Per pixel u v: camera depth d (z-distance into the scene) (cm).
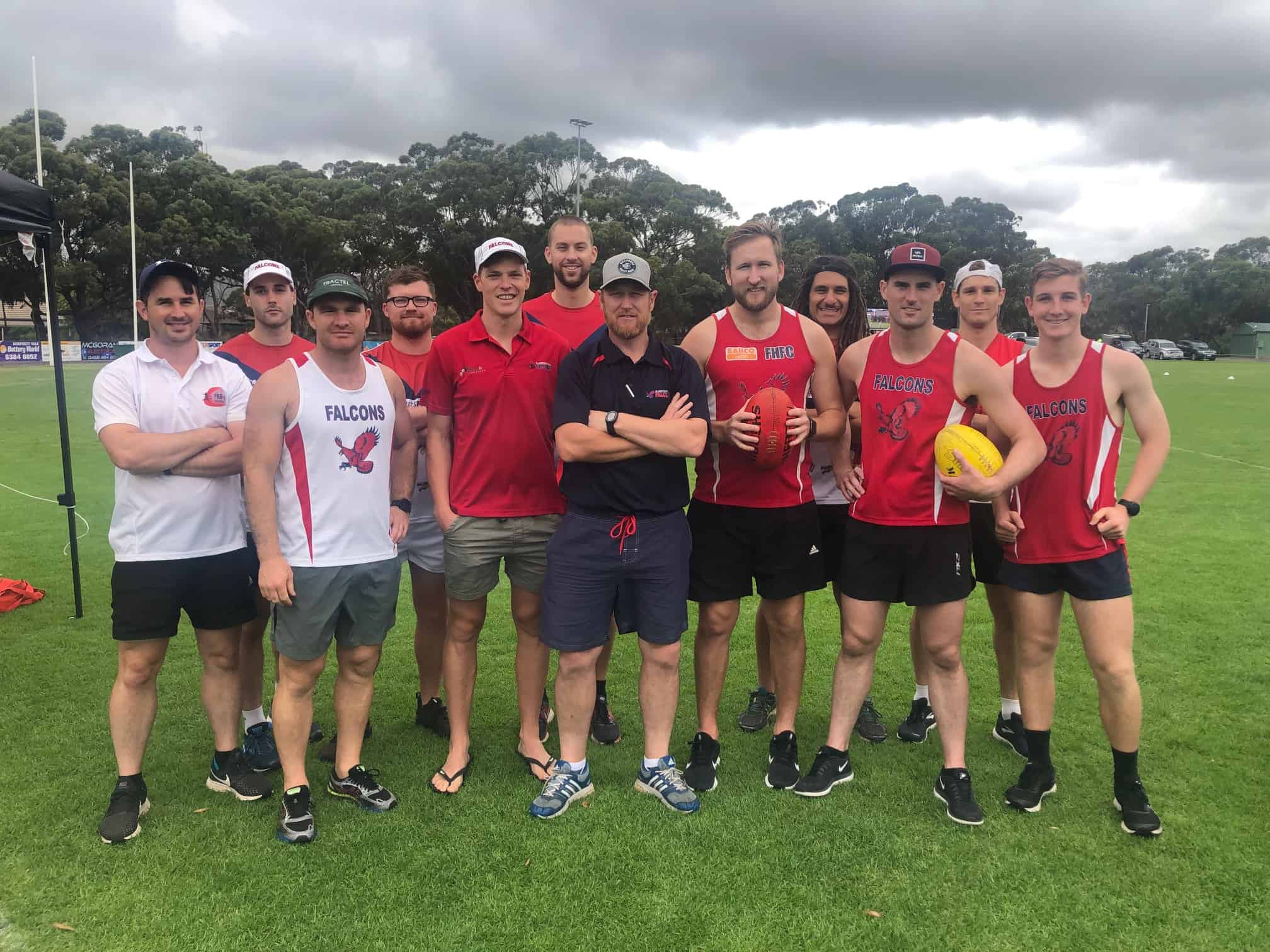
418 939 248
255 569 341
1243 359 6438
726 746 392
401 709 436
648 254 4956
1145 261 8400
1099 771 357
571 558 325
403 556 399
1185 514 913
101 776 346
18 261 3703
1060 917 260
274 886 274
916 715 403
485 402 337
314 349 319
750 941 248
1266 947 245
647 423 310
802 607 359
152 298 315
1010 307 6397
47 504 926
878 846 300
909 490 325
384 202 4906
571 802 332
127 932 250
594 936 250
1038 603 324
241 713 346
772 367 348
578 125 4734
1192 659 486
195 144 4834
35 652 486
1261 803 328
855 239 6994
